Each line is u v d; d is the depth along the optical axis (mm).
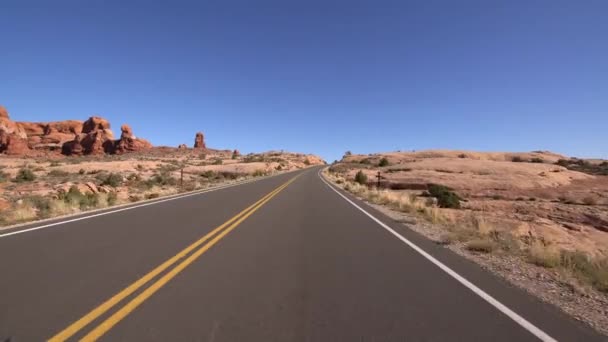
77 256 7336
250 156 139125
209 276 6070
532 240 10336
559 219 24109
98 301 4875
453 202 25062
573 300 5234
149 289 5379
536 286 5855
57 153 134000
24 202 15633
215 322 4246
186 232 10156
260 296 5133
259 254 7699
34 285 5508
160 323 4203
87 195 18672
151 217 13102
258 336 3898
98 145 138375
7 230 10328
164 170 58344
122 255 7461
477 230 10547
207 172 54344
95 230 10375
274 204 18172
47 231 10164
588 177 48656
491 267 6953
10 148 117750
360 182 42656
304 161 137625
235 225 11492
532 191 36219
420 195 31953
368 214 14938
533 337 3988
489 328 4184
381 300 5035
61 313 4461
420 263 7129
